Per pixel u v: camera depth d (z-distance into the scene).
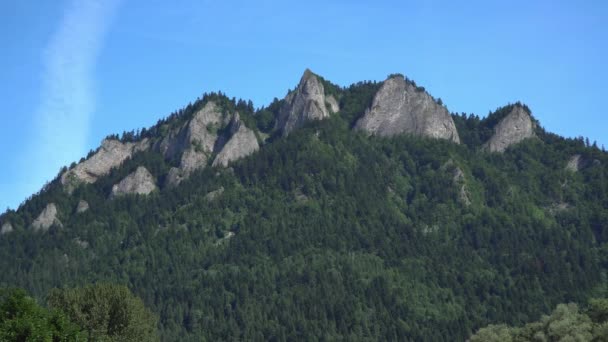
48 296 153.38
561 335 151.12
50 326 109.25
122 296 151.75
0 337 104.75
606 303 154.25
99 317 147.00
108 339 142.75
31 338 105.44
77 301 149.75
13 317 109.62
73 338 111.38
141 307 155.50
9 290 117.06
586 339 144.62
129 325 149.62
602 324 147.38
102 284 157.50
